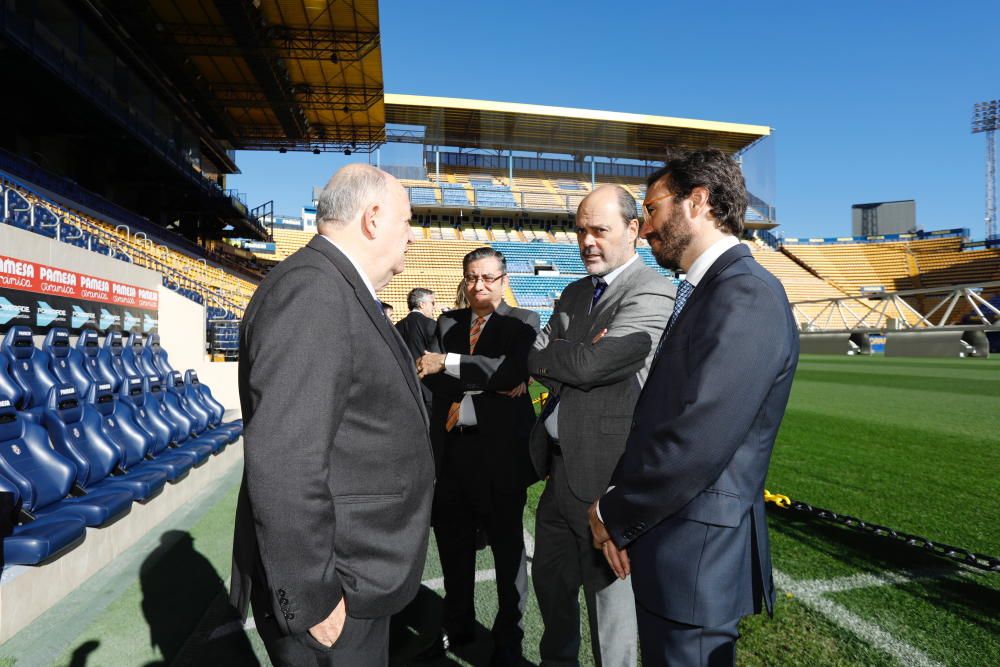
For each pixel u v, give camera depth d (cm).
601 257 175
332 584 104
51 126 1430
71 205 1227
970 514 385
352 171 130
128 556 306
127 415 392
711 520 112
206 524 363
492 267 231
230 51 1605
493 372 216
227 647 219
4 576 218
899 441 642
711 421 107
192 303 764
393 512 120
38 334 400
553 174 3906
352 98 2047
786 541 337
